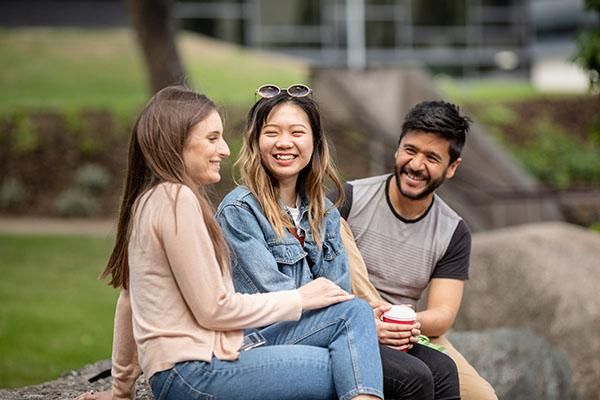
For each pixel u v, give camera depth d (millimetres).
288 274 5062
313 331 4754
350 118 17609
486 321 10242
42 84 28844
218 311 4453
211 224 4590
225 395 4469
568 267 10344
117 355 5090
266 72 30734
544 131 28516
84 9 34656
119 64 31094
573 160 27172
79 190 23672
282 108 5129
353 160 22656
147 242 4492
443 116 5770
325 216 5340
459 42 35344
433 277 6168
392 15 34750
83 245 18906
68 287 15359
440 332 6000
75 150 24797
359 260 5785
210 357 4469
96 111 25812
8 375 10586
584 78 34719
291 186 5281
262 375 4512
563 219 19375
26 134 24703
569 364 9422
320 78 17594
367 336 4672
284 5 34344
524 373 8641
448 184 18609
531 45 35875
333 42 34500
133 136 4691
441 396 5309
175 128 4578
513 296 10266
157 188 4551
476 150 18766
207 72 29797
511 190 18781
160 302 4496
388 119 17375
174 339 4469
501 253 10602
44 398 6723
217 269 4488
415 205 6059
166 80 17516
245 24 34250
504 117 28844
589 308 9891
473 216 18625
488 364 8570
